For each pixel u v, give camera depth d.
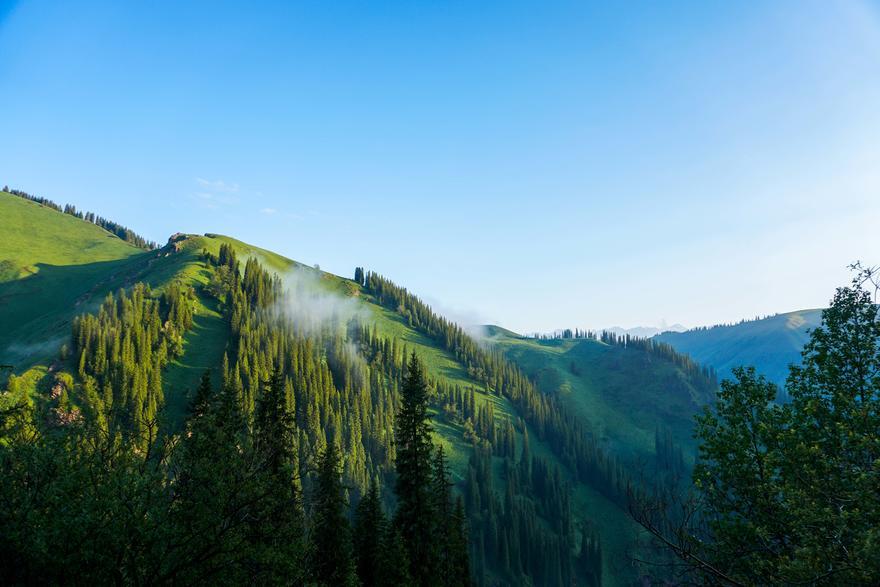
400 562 40.19
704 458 21.45
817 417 19.86
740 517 19.31
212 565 19.12
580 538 180.00
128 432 20.92
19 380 116.81
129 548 17.92
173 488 19.89
